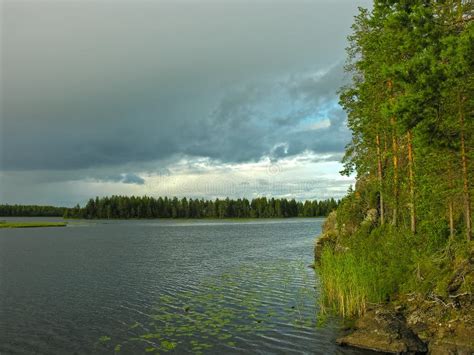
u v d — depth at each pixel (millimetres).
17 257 51781
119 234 103375
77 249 62656
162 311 22688
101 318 21656
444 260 21375
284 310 22109
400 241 26422
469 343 15742
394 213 30422
